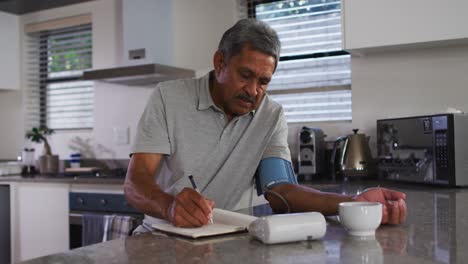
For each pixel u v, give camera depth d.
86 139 3.77
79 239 3.12
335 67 3.02
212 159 1.53
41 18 3.95
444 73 2.62
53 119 3.99
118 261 0.85
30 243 3.29
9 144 4.10
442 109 2.62
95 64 3.75
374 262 0.81
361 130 2.84
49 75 4.00
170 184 1.55
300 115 3.11
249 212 1.43
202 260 0.85
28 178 3.29
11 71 3.97
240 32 1.31
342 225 1.08
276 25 3.20
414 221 1.21
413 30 2.41
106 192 3.00
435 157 2.18
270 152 1.54
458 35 2.32
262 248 0.94
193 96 1.54
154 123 1.50
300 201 1.32
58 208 3.18
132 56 3.27
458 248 0.90
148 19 3.23
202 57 3.30
